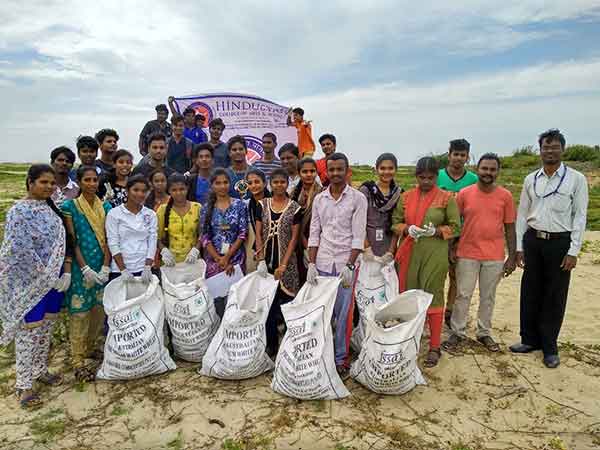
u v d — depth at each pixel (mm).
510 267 4680
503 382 4105
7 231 3588
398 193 4480
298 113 7895
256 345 3977
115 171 5051
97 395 3881
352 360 4430
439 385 4047
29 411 3689
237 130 7938
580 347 4852
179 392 3898
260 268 4316
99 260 4246
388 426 3438
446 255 4285
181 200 4688
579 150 28828
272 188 4410
